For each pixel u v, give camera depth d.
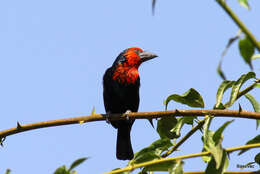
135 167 5.11
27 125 7.02
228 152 5.12
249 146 5.11
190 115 6.94
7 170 4.65
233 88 6.53
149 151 5.72
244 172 5.30
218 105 6.72
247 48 3.98
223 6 3.83
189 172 5.41
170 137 7.31
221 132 5.40
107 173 4.98
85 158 4.77
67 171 4.75
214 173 5.18
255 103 7.07
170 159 5.16
